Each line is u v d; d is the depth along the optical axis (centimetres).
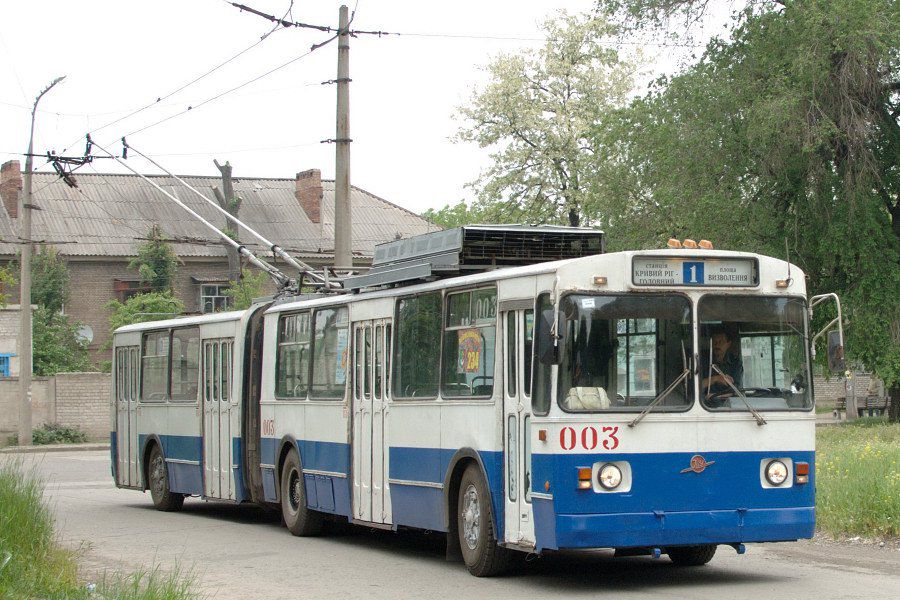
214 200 5869
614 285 1016
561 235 1241
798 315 1064
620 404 1003
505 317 1091
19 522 1120
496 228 1223
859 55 2639
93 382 4091
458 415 1159
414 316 1271
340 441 1420
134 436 2078
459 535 1158
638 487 995
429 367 1230
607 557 1274
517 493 1056
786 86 2730
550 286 1018
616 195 3275
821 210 2816
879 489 1362
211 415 1800
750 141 2770
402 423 1275
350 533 1571
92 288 5422
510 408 1072
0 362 4547
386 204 6259
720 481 1016
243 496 1706
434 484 1201
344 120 1988
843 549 1273
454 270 1212
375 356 1352
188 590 924
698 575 1116
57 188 5725
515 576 1127
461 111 4522
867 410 4162
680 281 1032
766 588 1017
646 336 1018
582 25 4494
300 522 1527
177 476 1909
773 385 1047
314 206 5894
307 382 1528
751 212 2820
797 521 1033
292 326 1591
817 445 2106
